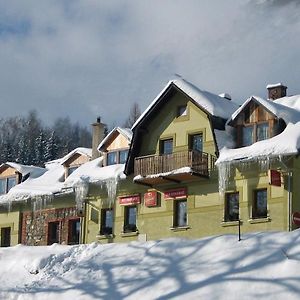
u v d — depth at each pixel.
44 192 38.34
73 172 38.19
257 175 29.72
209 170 31.53
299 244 16.72
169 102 33.84
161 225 32.81
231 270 16.52
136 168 33.44
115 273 18.94
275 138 29.30
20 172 41.94
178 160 31.92
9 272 22.16
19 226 39.78
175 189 32.62
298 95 34.62
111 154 36.78
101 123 39.84
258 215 29.52
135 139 33.94
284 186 28.67
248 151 29.58
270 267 15.99
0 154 81.38
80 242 36.16
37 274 21.33
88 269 20.00
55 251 23.05
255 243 17.58
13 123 92.44
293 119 30.39
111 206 35.16
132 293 17.33
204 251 18.23
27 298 19.39
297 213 27.94
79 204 36.44
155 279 17.59
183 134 32.94
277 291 14.99
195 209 31.69
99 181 35.34
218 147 30.86
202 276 16.77
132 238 33.84
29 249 24.05
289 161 28.64
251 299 15.06
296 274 15.32
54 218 38.16
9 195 39.97
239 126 31.41
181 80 33.12
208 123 32.06
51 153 83.12
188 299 15.95
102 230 35.34
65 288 19.16
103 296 17.78
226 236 18.62
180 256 18.53
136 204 34.12
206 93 33.28
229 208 30.58
